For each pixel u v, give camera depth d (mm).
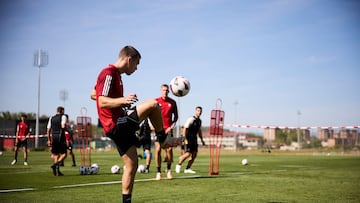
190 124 10258
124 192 4129
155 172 10812
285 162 17766
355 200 5605
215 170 11828
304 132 58031
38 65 37531
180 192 6371
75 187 6949
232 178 8891
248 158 23047
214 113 10453
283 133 68688
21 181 8039
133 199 5598
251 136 94750
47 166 13297
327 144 48531
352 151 41594
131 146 4160
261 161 18938
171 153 8711
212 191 6508
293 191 6570
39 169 11742
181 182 7930
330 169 12453
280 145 58000
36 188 6797
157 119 4383
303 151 45344
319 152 41406
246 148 62562
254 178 8922
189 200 5512
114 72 4176
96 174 9906
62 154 9594
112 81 4133
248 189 6801
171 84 8289
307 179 8766
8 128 42000
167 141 5230
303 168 13023
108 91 4074
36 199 5543
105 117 4129
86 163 15711
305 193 6324
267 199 5645
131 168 4141
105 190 6543
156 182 7906
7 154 26609
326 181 8312
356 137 42031
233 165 14852
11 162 16047
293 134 66812
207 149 54500
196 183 7742
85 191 6414
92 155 26016
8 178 8711
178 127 33500
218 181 8148
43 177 8992
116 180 8266
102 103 3990
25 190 6520
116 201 5391
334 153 39156
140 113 4188
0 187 6965
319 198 5770
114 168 10109
